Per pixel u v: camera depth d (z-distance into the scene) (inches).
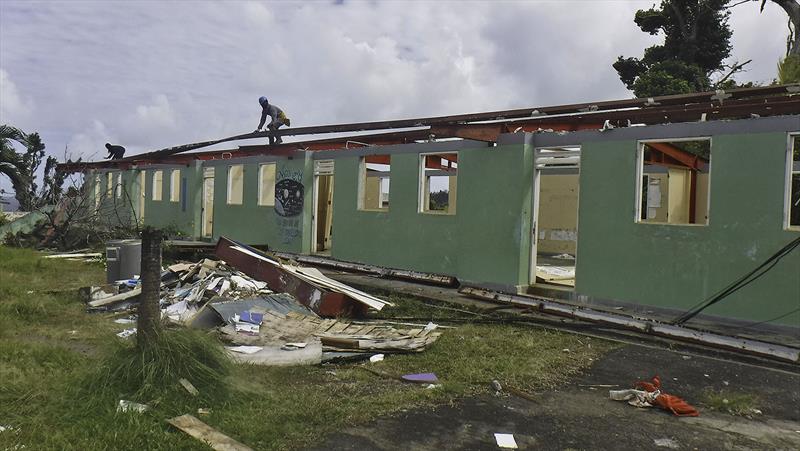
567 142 425.1
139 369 201.6
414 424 195.8
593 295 406.9
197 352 211.5
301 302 371.6
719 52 1154.0
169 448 163.8
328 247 700.7
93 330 310.7
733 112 349.1
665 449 183.5
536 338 321.4
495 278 462.0
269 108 676.7
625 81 1259.8
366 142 585.9
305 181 642.2
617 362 281.1
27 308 344.5
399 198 548.7
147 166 906.7
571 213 796.0
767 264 330.3
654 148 546.0
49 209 871.7
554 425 200.4
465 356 281.4
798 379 259.1
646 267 380.2
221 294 373.4
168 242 684.7
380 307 371.2
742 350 294.0
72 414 182.2
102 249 733.3
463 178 489.7
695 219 602.9
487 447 179.9
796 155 566.6
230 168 757.3
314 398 213.8
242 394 207.2
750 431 200.5
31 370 225.6
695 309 358.3
